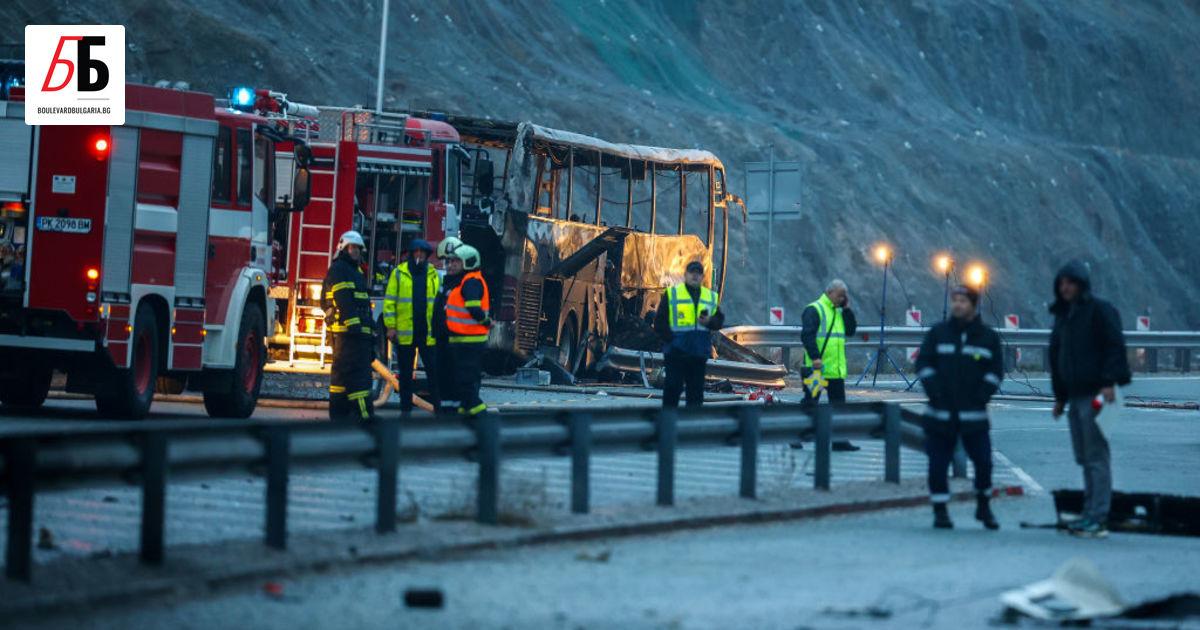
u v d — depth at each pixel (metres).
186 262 59.03
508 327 97.94
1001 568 30.91
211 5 173.25
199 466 27.25
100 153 56.47
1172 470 57.28
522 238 98.62
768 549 33.00
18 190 56.53
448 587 26.56
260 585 26.23
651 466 48.50
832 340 56.97
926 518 40.53
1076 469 56.62
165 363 58.97
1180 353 186.25
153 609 23.83
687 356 58.75
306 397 73.44
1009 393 114.75
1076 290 38.41
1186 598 25.69
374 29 192.62
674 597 26.16
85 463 25.05
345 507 35.62
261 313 64.69
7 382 62.16
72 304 56.16
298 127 72.88
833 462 52.59
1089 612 25.22
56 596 23.39
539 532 32.53
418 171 73.44
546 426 35.09
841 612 24.84
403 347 58.41
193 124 58.75
